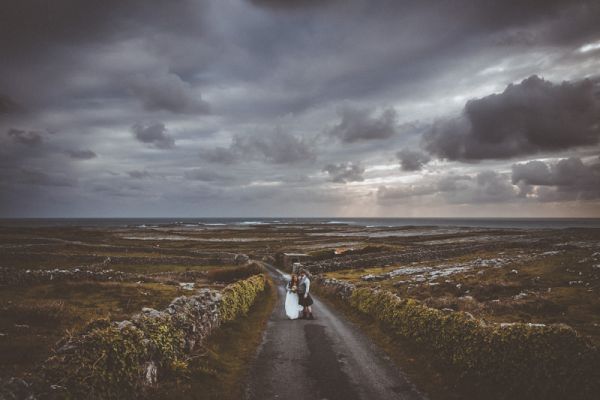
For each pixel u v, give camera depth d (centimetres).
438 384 966
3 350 995
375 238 10288
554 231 10812
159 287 2838
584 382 726
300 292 1911
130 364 770
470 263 3966
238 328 1562
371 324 1731
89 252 5709
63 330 1351
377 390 924
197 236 12500
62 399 605
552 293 2027
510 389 834
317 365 1111
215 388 900
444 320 1164
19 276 2844
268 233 14762
